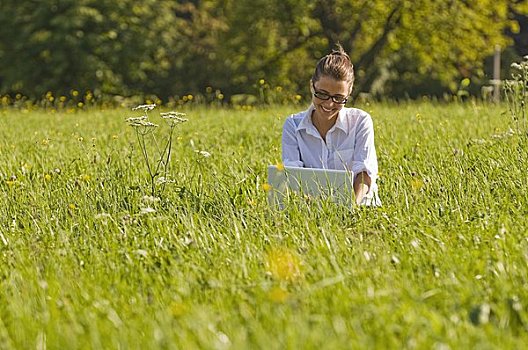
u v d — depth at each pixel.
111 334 4.36
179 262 5.67
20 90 39.72
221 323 4.48
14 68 39.62
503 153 9.37
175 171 9.51
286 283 5.10
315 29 40.66
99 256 5.93
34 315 4.84
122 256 5.96
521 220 6.57
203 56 42.34
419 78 41.97
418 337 4.08
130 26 40.44
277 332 4.23
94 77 39.41
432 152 10.43
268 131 14.65
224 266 5.56
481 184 7.74
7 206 7.81
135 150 12.25
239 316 4.59
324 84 7.13
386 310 4.44
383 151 10.62
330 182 7.07
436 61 40.47
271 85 41.12
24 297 5.05
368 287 4.80
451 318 4.35
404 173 8.67
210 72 42.16
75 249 6.23
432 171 8.48
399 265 5.43
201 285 5.27
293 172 7.20
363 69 40.41
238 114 19.50
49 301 4.98
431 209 6.91
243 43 40.91
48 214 7.41
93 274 5.59
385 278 5.07
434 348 4.00
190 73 42.25
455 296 4.74
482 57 39.38
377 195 7.52
